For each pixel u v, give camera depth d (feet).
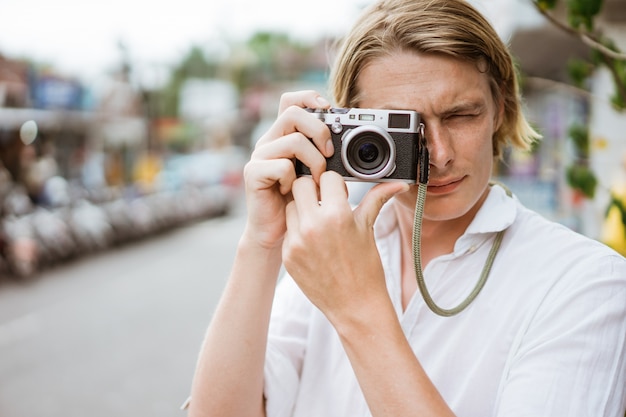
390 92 3.64
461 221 4.02
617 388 3.23
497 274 3.75
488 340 3.62
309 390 4.07
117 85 56.29
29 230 33.42
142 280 31.73
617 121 13.21
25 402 15.93
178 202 55.57
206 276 32.63
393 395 3.01
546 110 28.84
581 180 7.23
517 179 23.49
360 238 3.12
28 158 38.68
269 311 3.81
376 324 3.07
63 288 29.68
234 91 122.62
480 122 3.69
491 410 3.55
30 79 42.55
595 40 6.19
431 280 3.94
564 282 3.50
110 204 44.62
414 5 3.69
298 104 3.86
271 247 3.69
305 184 3.31
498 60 3.82
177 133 95.71
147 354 19.51
